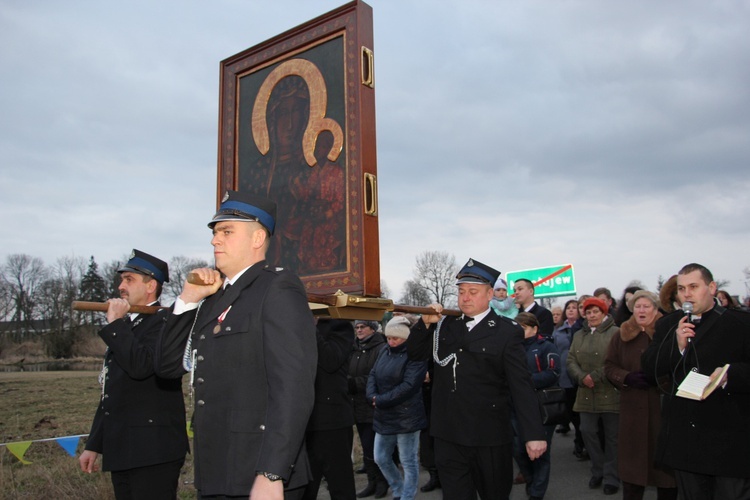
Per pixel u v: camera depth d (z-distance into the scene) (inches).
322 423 204.1
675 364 167.3
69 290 2613.2
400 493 258.4
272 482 98.7
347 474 207.8
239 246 121.9
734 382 151.8
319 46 176.9
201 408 114.0
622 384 222.2
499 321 186.1
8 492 245.3
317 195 171.0
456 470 180.7
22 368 1326.3
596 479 277.3
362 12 169.0
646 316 227.0
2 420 434.9
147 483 166.2
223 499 110.9
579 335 285.6
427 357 197.3
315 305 160.2
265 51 190.5
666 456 164.4
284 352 107.7
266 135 186.4
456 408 180.5
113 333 156.6
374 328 309.9
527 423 174.2
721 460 154.3
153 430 166.7
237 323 113.9
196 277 124.2
